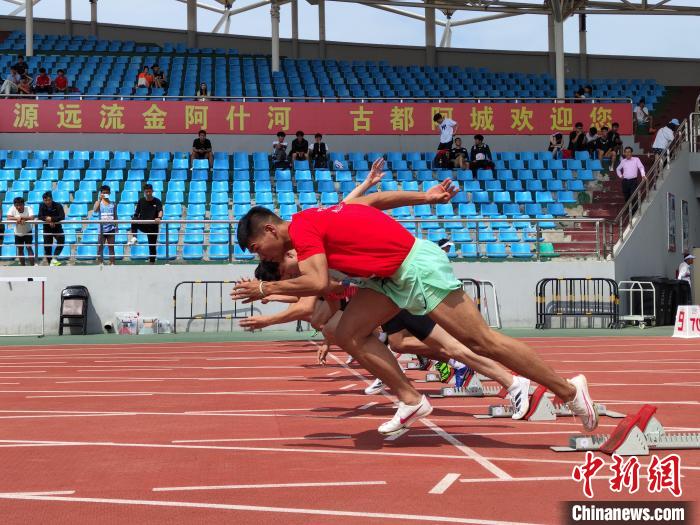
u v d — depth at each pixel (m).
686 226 24.83
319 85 33.53
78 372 11.12
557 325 19.94
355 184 23.61
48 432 6.37
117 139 25.33
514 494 4.27
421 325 6.69
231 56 37.97
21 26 39.94
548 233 22.20
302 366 11.72
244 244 5.43
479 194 23.23
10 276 18.52
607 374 10.34
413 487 4.46
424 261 5.23
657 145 26.45
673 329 19.28
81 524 3.79
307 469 4.96
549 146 26.06
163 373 10.91
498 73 37.09
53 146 25.06
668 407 7.48
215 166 24.22
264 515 3.91
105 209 19.91
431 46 39.06
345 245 5.25
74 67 33.50
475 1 33.56
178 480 4.69
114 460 5.28
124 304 18.86
